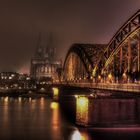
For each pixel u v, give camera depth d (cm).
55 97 18088
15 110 12081
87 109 7288
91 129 7044
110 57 8988
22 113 10925
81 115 7644
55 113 10981
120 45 8194
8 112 11262
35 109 12556
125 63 8312
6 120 8919
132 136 6188
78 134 6625
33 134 6662
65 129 7281
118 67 8850
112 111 7275
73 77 15988
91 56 13112
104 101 7300
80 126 7456
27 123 8312
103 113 7275
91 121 7262
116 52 8575
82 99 7588
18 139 6153
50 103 16388
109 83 8494
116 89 7600
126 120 7225
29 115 10306
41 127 7606
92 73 11625
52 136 6462
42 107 13588
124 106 7269
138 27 7006
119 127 7169
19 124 8119
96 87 9806
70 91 15088
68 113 11081
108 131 6744
